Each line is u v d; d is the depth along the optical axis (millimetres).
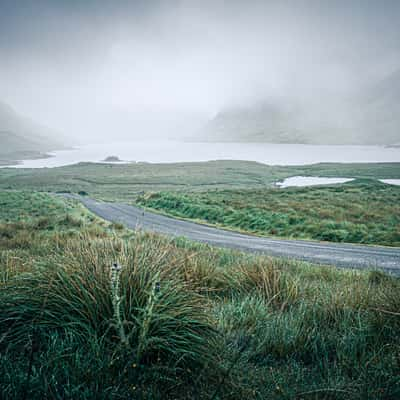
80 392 1819
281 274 5055
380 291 4230
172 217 31875
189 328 2518
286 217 23594
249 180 144000
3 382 1858
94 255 3283
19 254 7273
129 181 146000
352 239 17562
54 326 2451
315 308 3590
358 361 2516
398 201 35125
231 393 1978
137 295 2645
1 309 2602
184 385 2115
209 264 5688
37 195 47812
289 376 2320
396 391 2053
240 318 3232
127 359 2133
